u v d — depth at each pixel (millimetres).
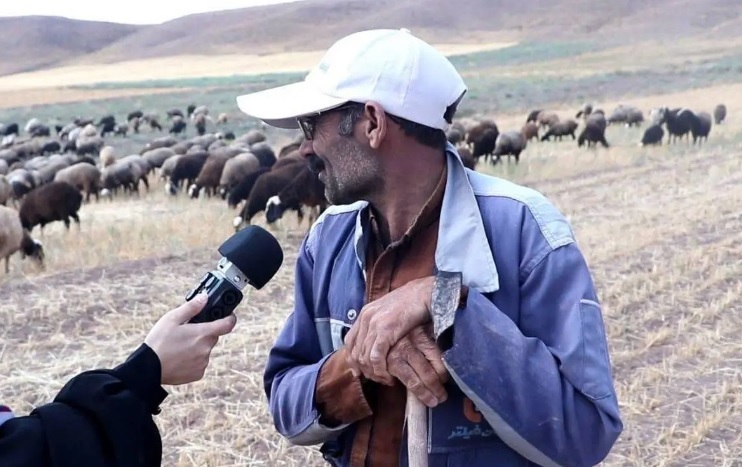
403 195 2451
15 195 22234
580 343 2234
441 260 2354
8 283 11164
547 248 2342
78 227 15547
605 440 2229
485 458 2361
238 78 77625
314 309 2676
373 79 2326
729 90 50094
